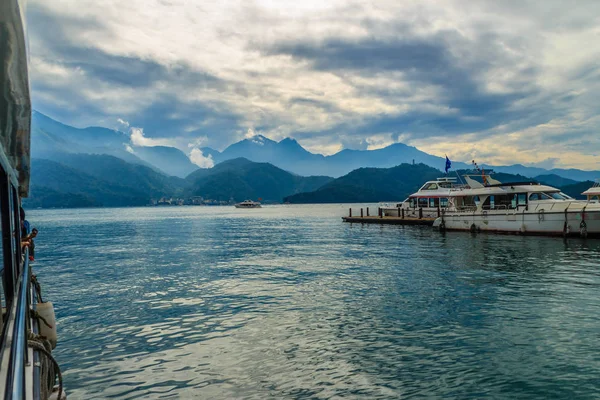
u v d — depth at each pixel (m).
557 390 9.92
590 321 14.77
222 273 26.39
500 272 24.31
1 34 2.92
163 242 49.91
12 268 6.90
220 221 109.69
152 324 15.51
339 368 11.31
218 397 9.87
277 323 15.29
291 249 39.56
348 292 19.97
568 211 39.25
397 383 10.41
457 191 49.91
